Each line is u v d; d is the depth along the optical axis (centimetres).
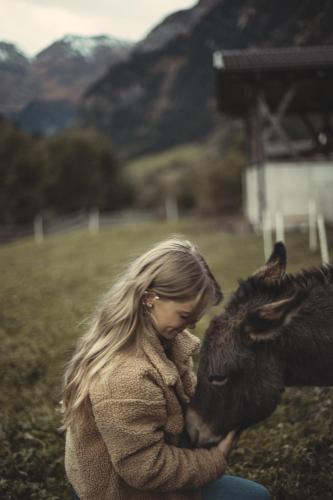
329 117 2064
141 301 228
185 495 236
